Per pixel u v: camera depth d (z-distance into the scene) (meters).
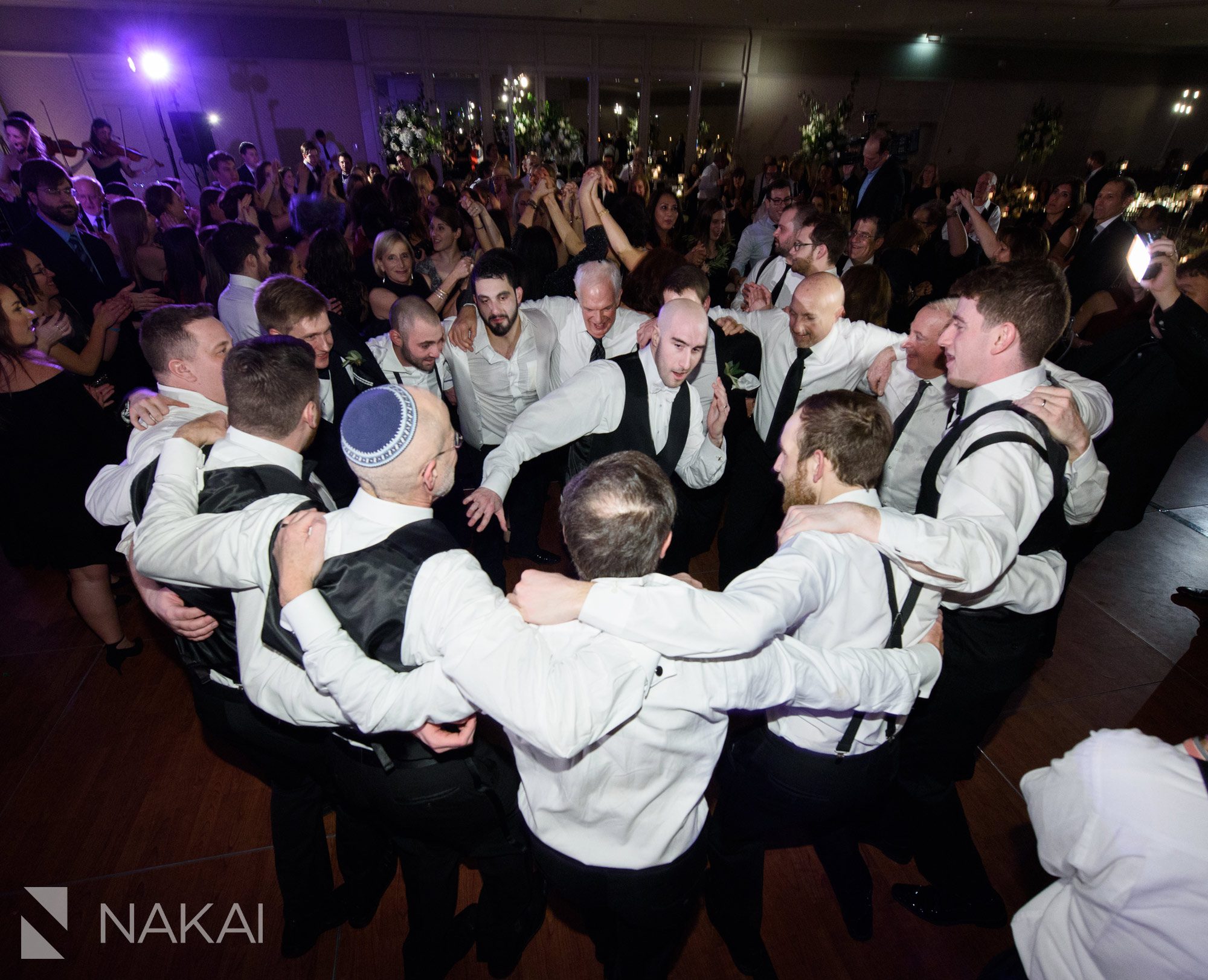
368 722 1.11
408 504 1.24
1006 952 1.24
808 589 1.19
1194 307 2.08
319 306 2.22
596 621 1.05
